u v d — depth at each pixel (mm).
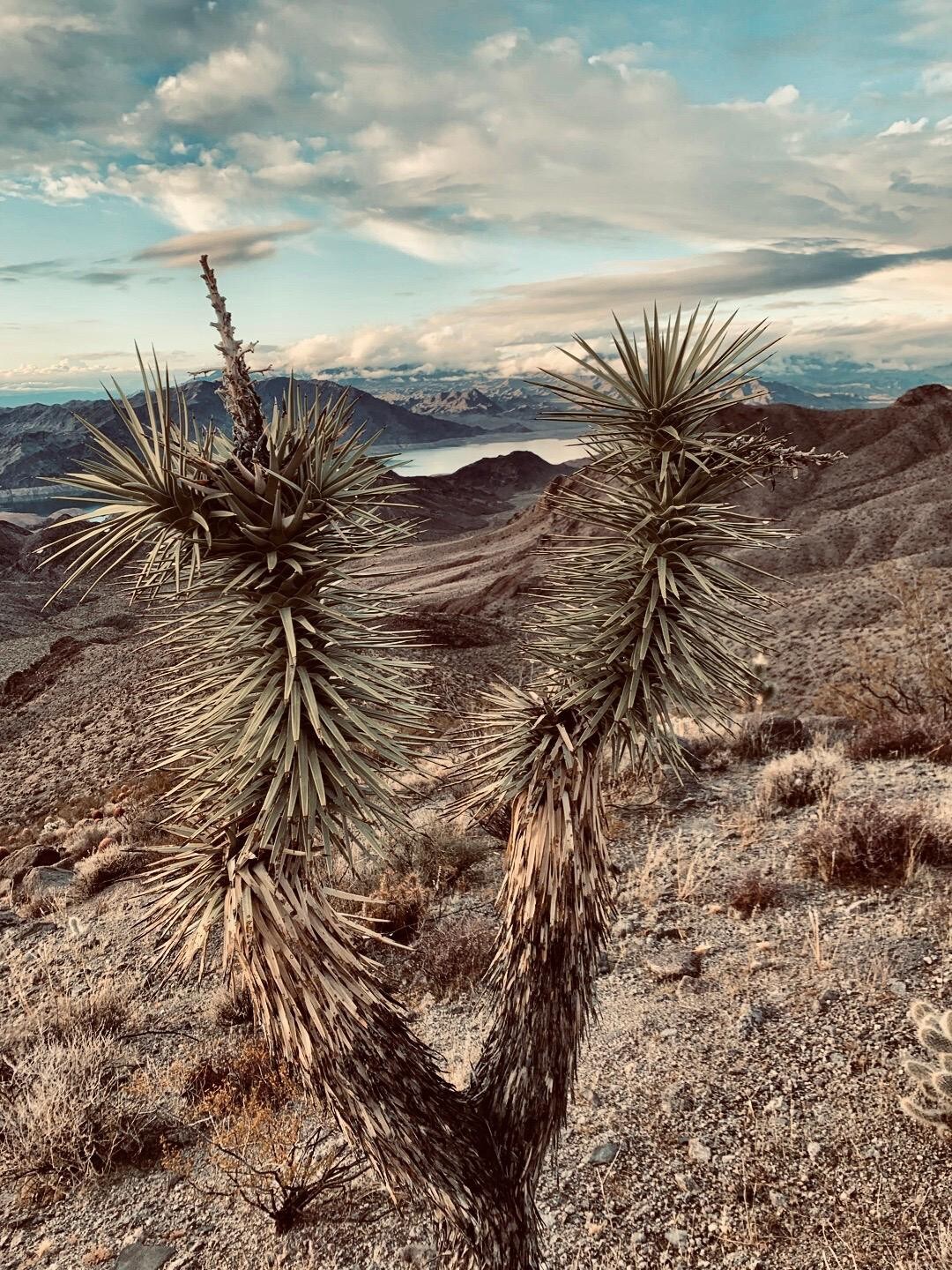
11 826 31469
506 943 3139
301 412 2561
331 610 2469
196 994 7250
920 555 62188
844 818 7227
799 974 5703
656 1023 5547
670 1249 3904
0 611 121062
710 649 2799
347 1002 2613
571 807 2932
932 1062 4539
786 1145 4324
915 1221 3727
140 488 2211
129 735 41000
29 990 7980
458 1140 2912
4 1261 4598
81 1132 5332
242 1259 4328
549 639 3059
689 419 2809
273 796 2385
